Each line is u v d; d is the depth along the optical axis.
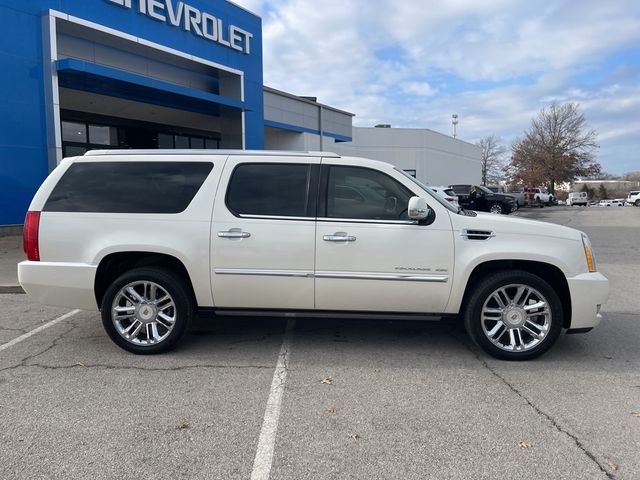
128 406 3.76
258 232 4.75
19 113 12.45
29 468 2.94
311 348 5.13
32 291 4.90
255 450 3.15
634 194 62.59
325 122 27.61
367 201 4.83
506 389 4.12
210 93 18.50
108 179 4.95
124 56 15.58
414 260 4.70
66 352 4.99
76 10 13.35
